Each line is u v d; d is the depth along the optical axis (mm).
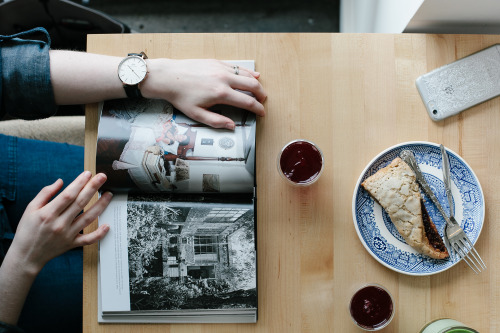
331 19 1494
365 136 831
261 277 817
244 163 776
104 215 796
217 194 808
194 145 777
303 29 1497
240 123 797
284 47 828
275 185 824
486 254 825
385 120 832
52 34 1100
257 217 822
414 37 828
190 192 802
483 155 831
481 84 821
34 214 776
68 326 1004
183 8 1499
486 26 865
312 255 821
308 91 828
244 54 829
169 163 772
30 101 813
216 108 809
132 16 1500
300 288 818
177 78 782
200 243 793
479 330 817
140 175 771
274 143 826
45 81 786
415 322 817
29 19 1046
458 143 832
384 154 815
